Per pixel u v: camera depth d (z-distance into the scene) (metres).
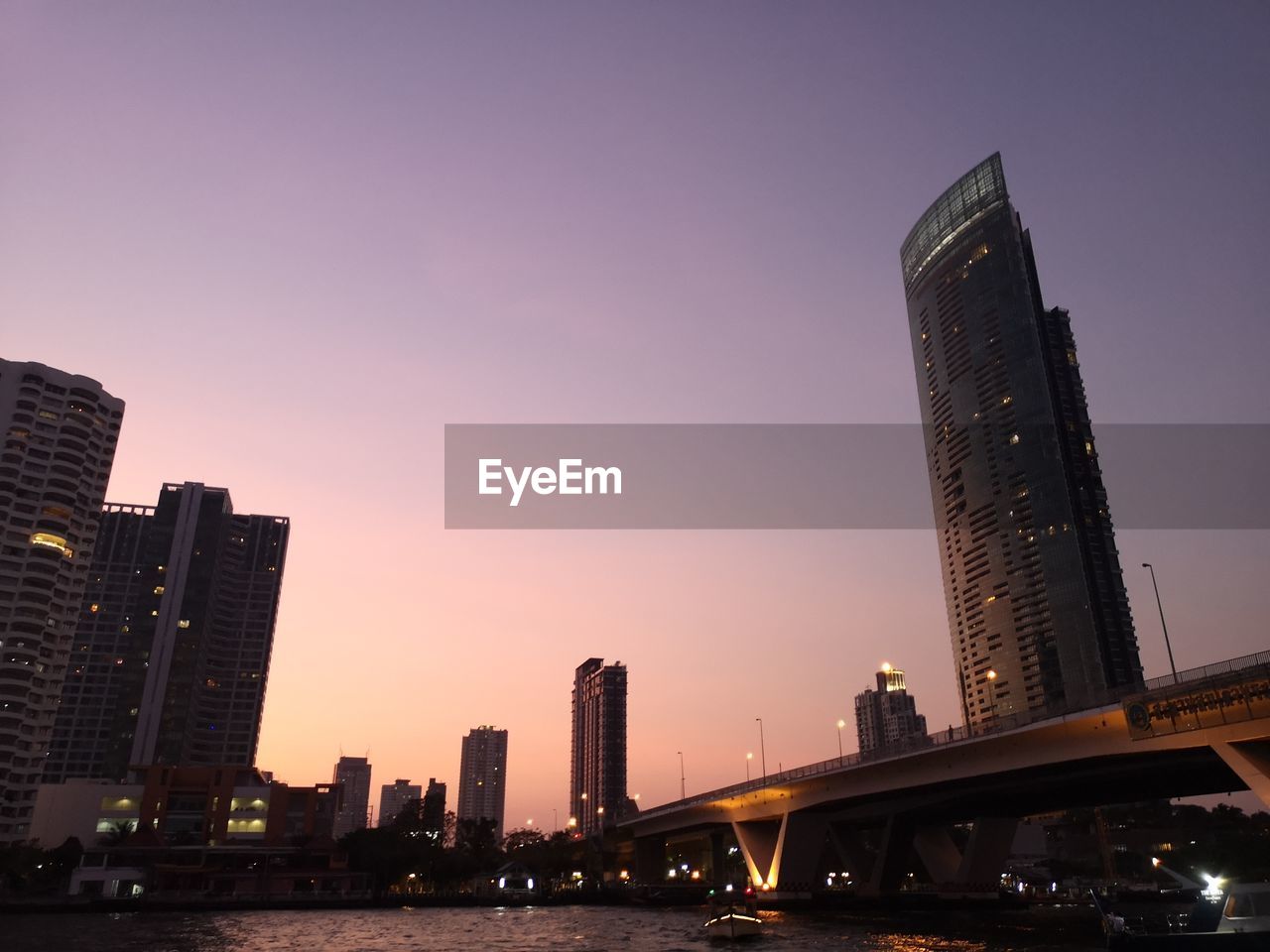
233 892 148.00
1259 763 56.16
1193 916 44.97
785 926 93.75
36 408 192.75
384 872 157.38
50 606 184.50
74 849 154.50
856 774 99.00
